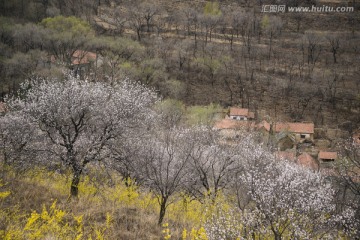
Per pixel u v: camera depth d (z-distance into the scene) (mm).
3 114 42594
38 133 35281
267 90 163250
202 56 181000
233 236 20891
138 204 27594
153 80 138375
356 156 44750
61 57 137000
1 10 196125
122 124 30859
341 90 169125
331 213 25891
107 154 30828
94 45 158750
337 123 146875
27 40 152500
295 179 23109
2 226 18469
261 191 21703
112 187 32406
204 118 104500
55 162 31531
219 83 161750
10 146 35312
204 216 26781
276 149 55812
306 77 176750
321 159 96500
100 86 34125
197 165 37031
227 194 35812
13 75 120688
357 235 24484
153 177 31203
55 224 19391
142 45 183250
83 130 31828
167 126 50781
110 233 21328
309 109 153875
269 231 21625
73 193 27703
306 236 21031
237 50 197375
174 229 24328
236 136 57031
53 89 30750
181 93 145125
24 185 25984
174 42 195875
